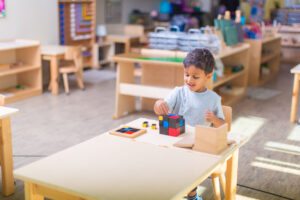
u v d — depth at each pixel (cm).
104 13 799
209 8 1005
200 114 212
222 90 564
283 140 386
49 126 412
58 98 531
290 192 274
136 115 466
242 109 501
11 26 552
